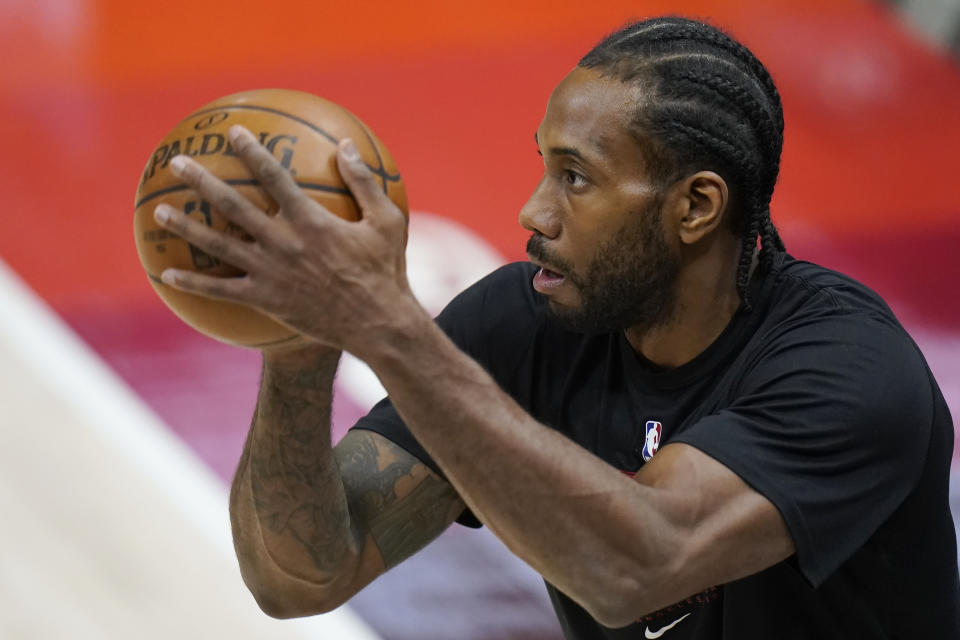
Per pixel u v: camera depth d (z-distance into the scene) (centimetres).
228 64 2334
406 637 1105
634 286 585
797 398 547
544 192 586
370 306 459
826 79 2361
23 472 1360
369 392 1438
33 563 1222
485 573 1207
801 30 2541
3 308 1667
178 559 1245
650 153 563
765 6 2633
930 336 1614
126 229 1878
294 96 507
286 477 582
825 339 568
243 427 1448
